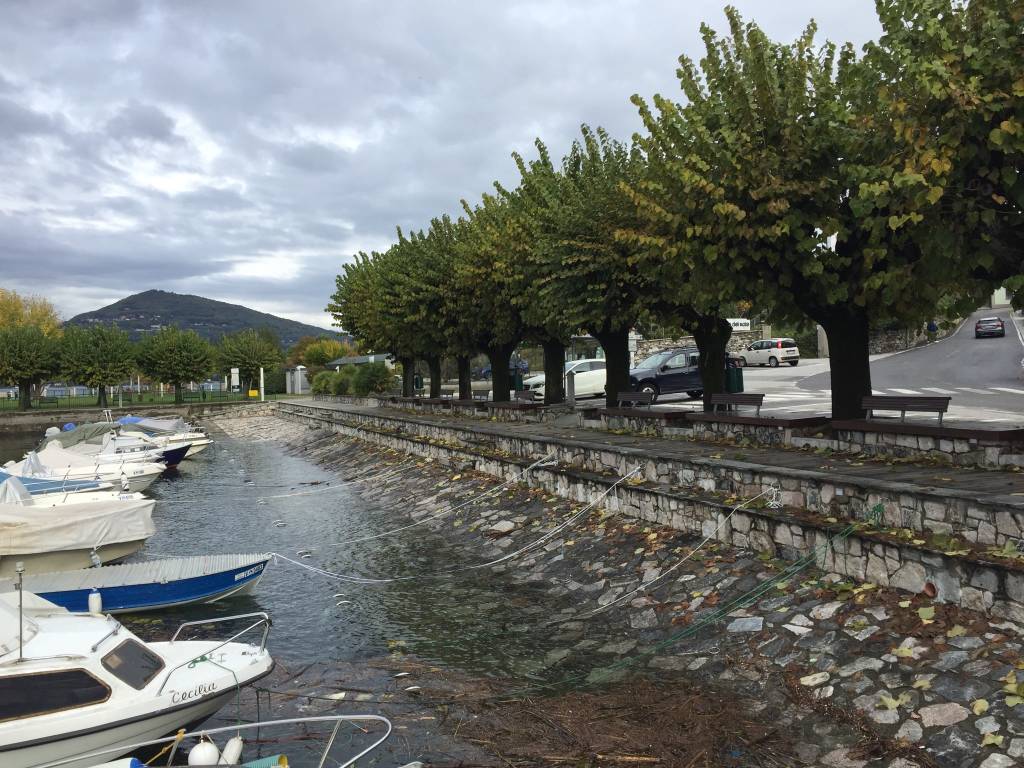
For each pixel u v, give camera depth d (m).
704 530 12.38
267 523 21.70
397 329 34.19
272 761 6.80
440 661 10.34
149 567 14.05
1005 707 6.52
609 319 21.70
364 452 34.34
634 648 10.11
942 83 9.93
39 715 7.24
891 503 9.51
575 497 16.72
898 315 14.07
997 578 7.57
